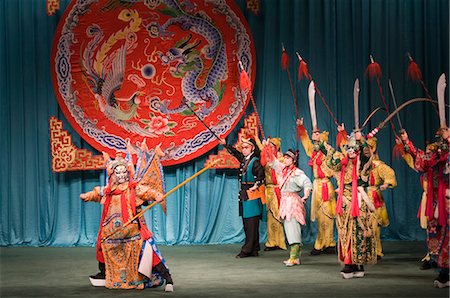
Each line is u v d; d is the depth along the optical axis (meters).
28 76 10.77
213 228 10.91
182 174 10.89
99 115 10.73
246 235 9.50
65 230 10.76
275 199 10.16
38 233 10.75
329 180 9.82
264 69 11.02
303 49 11.05
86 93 10.72
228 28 10.92
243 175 9.59
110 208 7.20
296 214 8.70
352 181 7.60
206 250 10.17
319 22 11.06
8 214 10.76
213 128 10.85
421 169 7.21
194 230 10.87
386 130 11.07
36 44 10.77
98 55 10.77
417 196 11.09
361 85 11.10
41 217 10.77
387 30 11.13
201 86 10.89
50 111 10.75
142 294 6.88
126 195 7.20
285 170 8.84
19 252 10.09
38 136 10.77
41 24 10.77
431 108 11.20
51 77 10.67
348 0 11.12
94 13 10.77
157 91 10.85
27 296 6.88
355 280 7.56
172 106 10.85
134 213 7.16
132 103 10.81
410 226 11.09
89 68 10.75
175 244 10.78
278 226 10.20
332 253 9.80
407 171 11.08
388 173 9.13
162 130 10.80
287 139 11.00
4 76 10.78
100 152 10.73
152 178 7.77
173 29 10.92
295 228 8.70
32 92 10.77
